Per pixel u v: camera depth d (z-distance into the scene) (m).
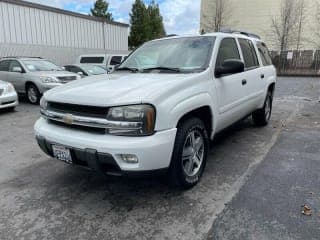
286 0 28.25
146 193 3.33
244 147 4.88
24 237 2.58
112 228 2.69
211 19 31.69
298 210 2.89
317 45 27.91
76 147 2.86
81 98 2.91
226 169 3.94
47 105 3.28
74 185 3.58
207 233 2.57
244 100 4.73
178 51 4.06
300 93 12.66
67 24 18.11
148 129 2.72
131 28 41.50
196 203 3.08
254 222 2.71
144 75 3.58
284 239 2.46
